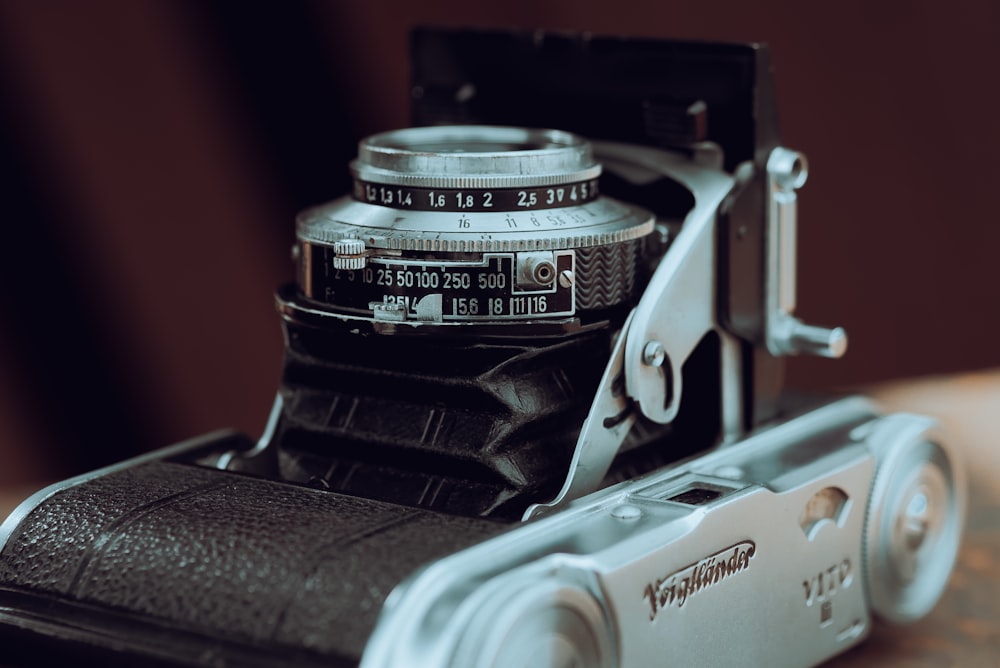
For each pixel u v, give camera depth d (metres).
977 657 0.34
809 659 0.32
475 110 0.36
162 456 0.32
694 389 0.33
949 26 0.50
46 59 0.44
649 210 0.33
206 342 0.47
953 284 0.52
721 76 0.33
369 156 0.31
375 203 0.31
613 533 0.29
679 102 0.33
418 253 0.30
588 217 0.31
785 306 0.33
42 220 0.45
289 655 0.27
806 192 0.50
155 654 0.28
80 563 0.29
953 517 0.35
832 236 0.50
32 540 0.30
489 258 0.30
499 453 0.30
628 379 0.31
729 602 0.30
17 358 0.46
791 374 0.51
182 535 0.29
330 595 0.28
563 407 0.31
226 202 0.46
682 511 0.30
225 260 0.46
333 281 0.31
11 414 0.46
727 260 0.32
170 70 0.45
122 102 0.45
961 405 0.44
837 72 0.49
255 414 0.47
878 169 0.50
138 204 0.45
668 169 0.33
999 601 0.36
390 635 0.27
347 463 0.31
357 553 0.28
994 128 0.51
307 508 0.29
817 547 0.32
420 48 0.36
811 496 0.31
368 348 0.31
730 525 0.30
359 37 0.46
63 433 0.46
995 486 0.40
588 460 0.30
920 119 0.50
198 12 0.45
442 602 0.27
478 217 0.30
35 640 0.29
